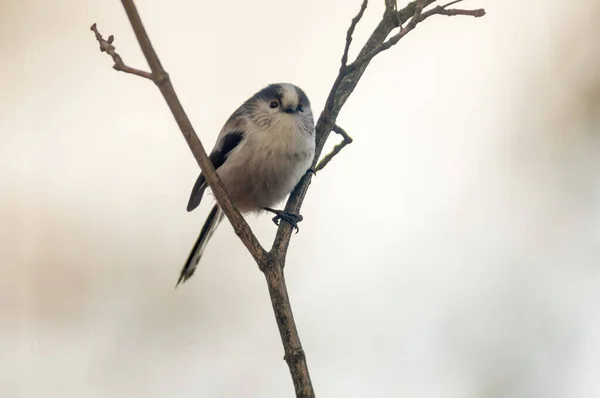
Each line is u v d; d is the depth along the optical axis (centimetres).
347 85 1009
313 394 641
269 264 680
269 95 1038
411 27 742
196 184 1071
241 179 1044
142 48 590
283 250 847
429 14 729
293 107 1019
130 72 602
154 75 601
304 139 1012
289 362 655
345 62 791
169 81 606
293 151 1014
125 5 573
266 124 1019
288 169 1022
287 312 668
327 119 1004
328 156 1014
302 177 1037
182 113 622
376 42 979
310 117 1039
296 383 646
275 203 1079
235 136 1053
